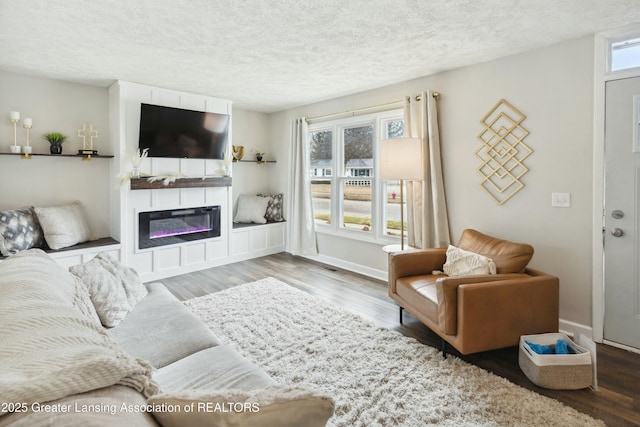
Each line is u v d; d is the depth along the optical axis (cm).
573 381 199
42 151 372
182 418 70
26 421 56
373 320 301
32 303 111
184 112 422
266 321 291
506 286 221
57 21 237
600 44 255
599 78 256
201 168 463
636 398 193
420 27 248
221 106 472
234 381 139
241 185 557
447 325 222
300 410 68
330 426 169
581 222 270
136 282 231
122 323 193
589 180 265
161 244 424
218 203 482
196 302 335
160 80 384
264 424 66
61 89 383
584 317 272
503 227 313
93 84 399
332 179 486
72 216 371
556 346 213
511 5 217
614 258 257
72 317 105
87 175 404
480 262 262
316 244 517
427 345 256
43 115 372
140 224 407
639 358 241
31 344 82
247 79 380
